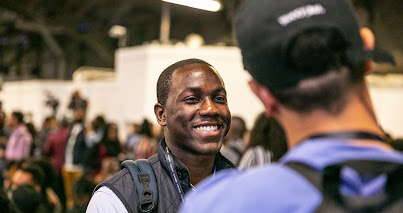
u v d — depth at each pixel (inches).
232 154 187.3
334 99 38.9
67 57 934.4
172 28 821.9
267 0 39.8
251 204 36.9
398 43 557.9
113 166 323.3
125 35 879.7
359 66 39.6
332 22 38.6
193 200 40.4
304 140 39.9
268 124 137.9
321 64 38.3
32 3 792.3
